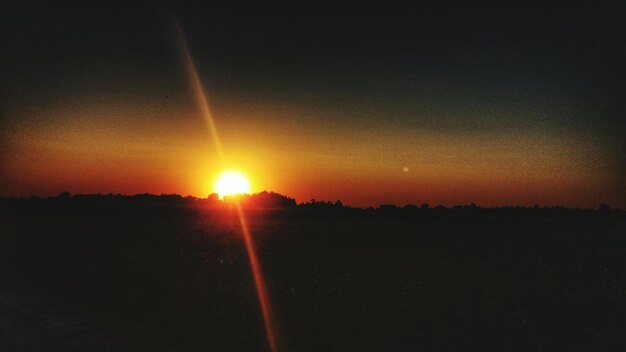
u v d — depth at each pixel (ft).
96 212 177.06
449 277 51.37
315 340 36.83
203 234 99.09
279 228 110.22
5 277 71.15
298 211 165.58
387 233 97.76
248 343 37.09
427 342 35.12
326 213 160.04
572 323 37.65
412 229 106.63
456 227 112.37
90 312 49.03
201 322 42.06
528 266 59.47
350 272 55.47
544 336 34.96
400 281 50.24
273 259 66.28
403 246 76.48
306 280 52.29
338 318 39.96
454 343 34.63
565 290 47.09
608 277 53.72
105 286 57.57
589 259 66.64
